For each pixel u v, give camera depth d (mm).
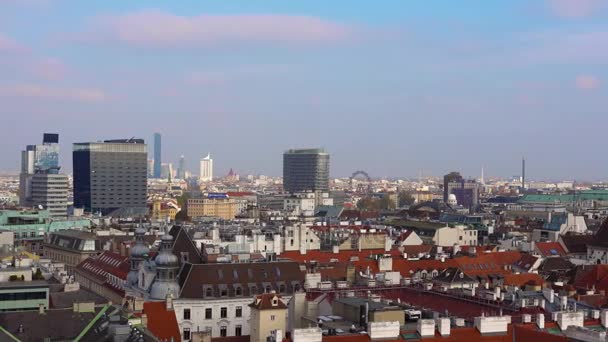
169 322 189125
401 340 125562
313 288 196500
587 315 147125
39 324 156250
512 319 142875
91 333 154000
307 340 123562
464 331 129875
